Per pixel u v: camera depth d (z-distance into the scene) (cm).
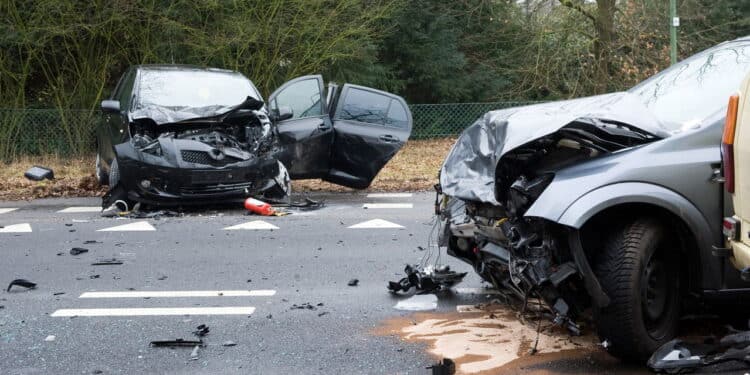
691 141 421
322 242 774
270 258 705
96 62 1686
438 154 1772
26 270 667
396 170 1502
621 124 425
